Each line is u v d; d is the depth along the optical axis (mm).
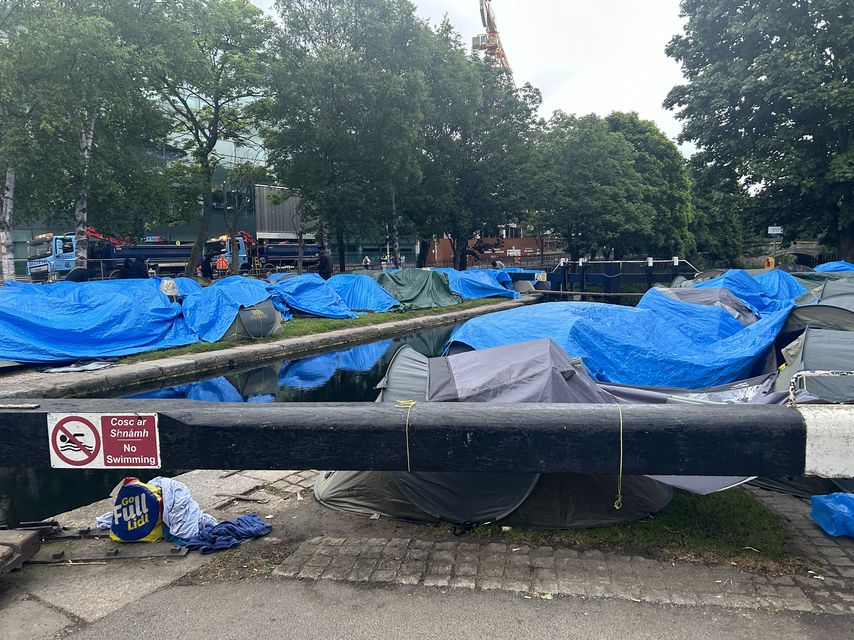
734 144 23688
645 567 3559
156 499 3975
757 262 69000
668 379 7973
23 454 3582
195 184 26297
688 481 3877
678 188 49875
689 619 2996
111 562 3711
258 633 2920
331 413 3449
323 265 25984
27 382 9852
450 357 5426
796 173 21688
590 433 3232
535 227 42469
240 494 4938
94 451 3527
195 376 11805
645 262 32281
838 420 3055
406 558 3697
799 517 4332
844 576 3432
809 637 2838
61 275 29406
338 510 4559
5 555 3303
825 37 20812
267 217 48219
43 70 16203
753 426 3105
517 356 4953
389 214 30188
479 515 4195
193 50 21406
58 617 3078
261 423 3441
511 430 3297
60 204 20391
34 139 16672
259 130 30578
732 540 3895
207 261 31344
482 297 29344
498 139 34531
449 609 3109
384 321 19969
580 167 39500
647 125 48062
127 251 32344
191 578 3486
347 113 25891
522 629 2926
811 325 8266
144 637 2900
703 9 24297
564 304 9688
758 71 21422
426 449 3375
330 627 2961
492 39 79438
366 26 25844
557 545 3887
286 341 14836
